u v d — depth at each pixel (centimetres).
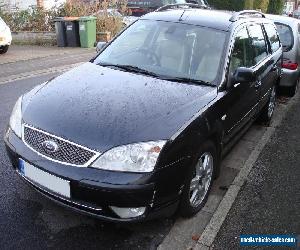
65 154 302
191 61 416
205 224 360
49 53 1214
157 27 460
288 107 759
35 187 322
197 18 462
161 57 427
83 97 349
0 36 1129
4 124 561
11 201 371
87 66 434
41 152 312
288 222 374
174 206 327
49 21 1485
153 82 384
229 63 416
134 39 460
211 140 373
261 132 612
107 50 463
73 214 357
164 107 337
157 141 302
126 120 315
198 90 377
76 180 293
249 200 407
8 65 997
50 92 365
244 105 457
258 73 498
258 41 533
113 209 297
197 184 361
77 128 308
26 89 763
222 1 2538
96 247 319
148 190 295
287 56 757
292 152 538
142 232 341
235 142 468
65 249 315
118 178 290
